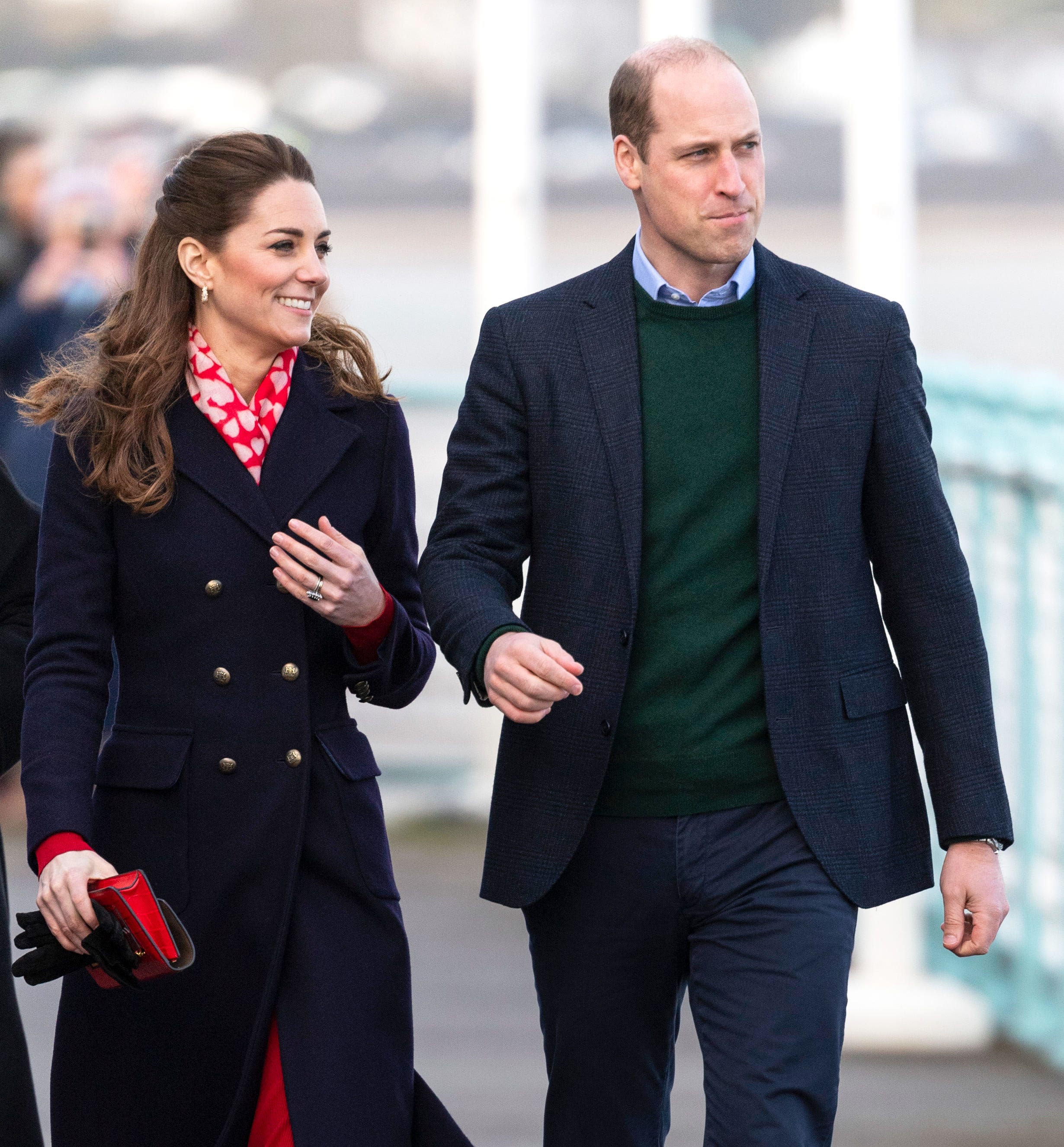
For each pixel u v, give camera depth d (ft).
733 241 38.42
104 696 38.73
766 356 39.34
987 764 39.55
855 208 71.72
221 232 38.55
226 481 38.86
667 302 39.78
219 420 39.34
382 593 38.58
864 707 39.42
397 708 40.88
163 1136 38.83
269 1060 38.45
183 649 38.78
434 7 193.26
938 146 200.75
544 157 196.13
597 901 39.70
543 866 39.34
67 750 37.42
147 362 38.65
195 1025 38.50
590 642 39.11
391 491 40.75
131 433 38.40
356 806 39.40
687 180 38.22
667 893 39.32
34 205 92.58
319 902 38.86
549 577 39.73
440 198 194.49
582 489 39.29
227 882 38.27
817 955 38.42
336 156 194.90
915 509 39.70
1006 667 70.95
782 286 40.11
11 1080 38.34
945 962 73.41
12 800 93.45
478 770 96.73
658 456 39.27
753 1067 37.93
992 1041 69.41
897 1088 64.59
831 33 193.06
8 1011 38.68
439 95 194.29
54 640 38.45
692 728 39.04
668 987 40.47
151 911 34.94
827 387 39.37
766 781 39.17
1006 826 39.50
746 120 38.40
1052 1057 67.46
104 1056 38.88
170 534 38.75
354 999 38.40
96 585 38.75
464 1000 72.54
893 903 70.28
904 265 71.61
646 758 39.17
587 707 39.09
